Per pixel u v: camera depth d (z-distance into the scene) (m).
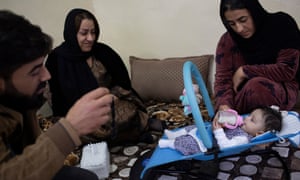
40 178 0.64
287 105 1.39
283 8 1.74
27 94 0.72
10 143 0.78
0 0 1.81
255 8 1.30
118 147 1.62
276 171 1.18
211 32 1.98
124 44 2.33
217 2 1.87
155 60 2.17
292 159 1.23
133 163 1.43
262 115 1.19
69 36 1.64
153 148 1.51
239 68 1.43
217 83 1.54
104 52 1.81
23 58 0.64
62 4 2.15
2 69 0.63
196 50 2.09
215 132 1.18
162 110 1.93
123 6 2.21
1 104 0.72
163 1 2.05
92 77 1.70
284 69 1.33
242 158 1.29
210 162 1.14
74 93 1.67
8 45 0.62
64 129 0.67
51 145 0.66
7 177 0.61
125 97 1.66
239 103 1.43
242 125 1.25
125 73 1.87
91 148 1.42
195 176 1.16
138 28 2.22
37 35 0.68
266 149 1.27
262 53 1.41
